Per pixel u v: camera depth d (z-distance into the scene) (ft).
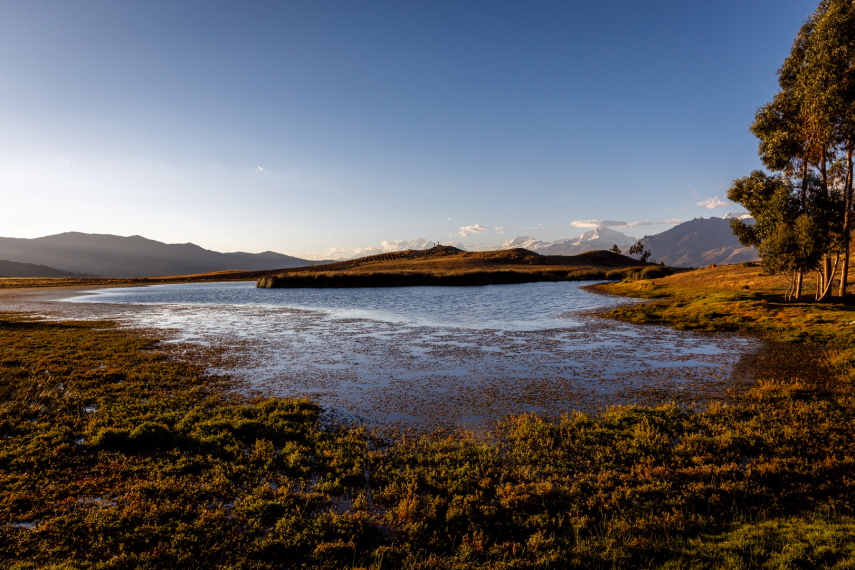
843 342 73.67
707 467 31.83
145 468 32.58
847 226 112.27
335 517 26.18
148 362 69.51
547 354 74.43
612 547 24.06
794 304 115.24
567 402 49.01
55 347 80.28
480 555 24.03
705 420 41.11
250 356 75.66
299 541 24.45
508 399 50.31
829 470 31.14
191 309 169.17
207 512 26.78
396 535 25.64
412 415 45.52
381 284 333.83
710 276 226.38
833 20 100.78
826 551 22.35
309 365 68.64
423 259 597.52
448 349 80.28
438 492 30.17
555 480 31.37
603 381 57.26
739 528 25.59
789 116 119.34
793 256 116.26
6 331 102.37
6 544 23.89
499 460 34.37
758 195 125.90
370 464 34.14
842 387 50.60
